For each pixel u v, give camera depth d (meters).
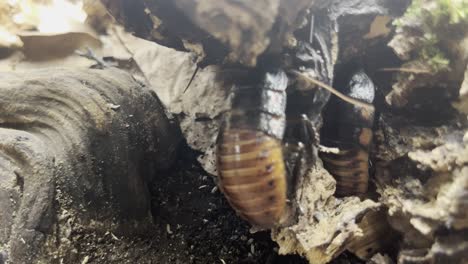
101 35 0.18
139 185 0.15
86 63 0.17
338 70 0.16
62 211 0.13
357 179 0.15
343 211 0.14
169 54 0.17
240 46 0.13
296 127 0.14
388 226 0.14
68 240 0.13
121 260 0.14
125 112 0.15
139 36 0.15
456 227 0.11
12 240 0.11
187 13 0.12
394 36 0.15
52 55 0.17
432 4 0.13
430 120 0.15
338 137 0.16
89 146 0.14
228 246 0.16
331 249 0.13
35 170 0.12
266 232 0.16
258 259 0.15
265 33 0.12
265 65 0.14
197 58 0.15
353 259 0.15
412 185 0.14
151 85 0.17
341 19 0.15
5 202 0.12
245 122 0.13
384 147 0.15
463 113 0.14
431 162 0.13
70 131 0.13
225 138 0.13
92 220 0.14
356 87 0.16
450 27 0.13
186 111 0.16
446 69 0.14
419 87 0.15
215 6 0.12
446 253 0.11
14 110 0.13
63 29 0.18
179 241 0.16
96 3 0.17
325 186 0.14
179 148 0.18
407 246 0.13
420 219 0.12
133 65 0.18
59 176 0.13
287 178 0.13
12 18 0.17
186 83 0.17
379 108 0.16
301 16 0.13
